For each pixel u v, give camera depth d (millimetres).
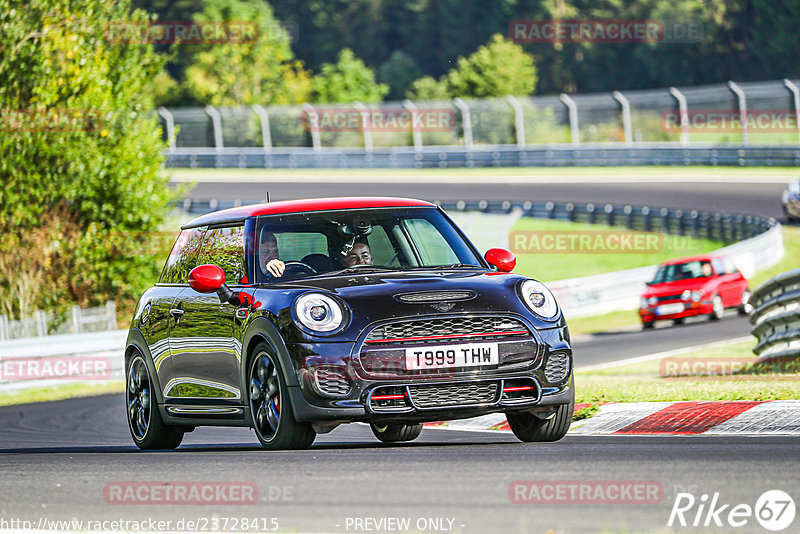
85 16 86375
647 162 174375
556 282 91188
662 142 178125
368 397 23359
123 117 89500
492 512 15742
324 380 23469
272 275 26109
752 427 27500
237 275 26781
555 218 144000
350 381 23406
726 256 87500
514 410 24453
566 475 18578
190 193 172125
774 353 47844
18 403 59000
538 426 25844
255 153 199000
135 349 30656
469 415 24109
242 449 26047
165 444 30031
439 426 35719
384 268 26641
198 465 21953
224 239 27938
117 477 20734
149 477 20391
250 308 25406
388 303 23953
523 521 15086
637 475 18453
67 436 40219
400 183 174625
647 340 74062
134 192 88062
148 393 30422
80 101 85562
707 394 33438
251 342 25172
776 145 163625
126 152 88250
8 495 19188
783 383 35344
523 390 24281
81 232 87750
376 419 23516
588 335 83188
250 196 166875
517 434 26422
